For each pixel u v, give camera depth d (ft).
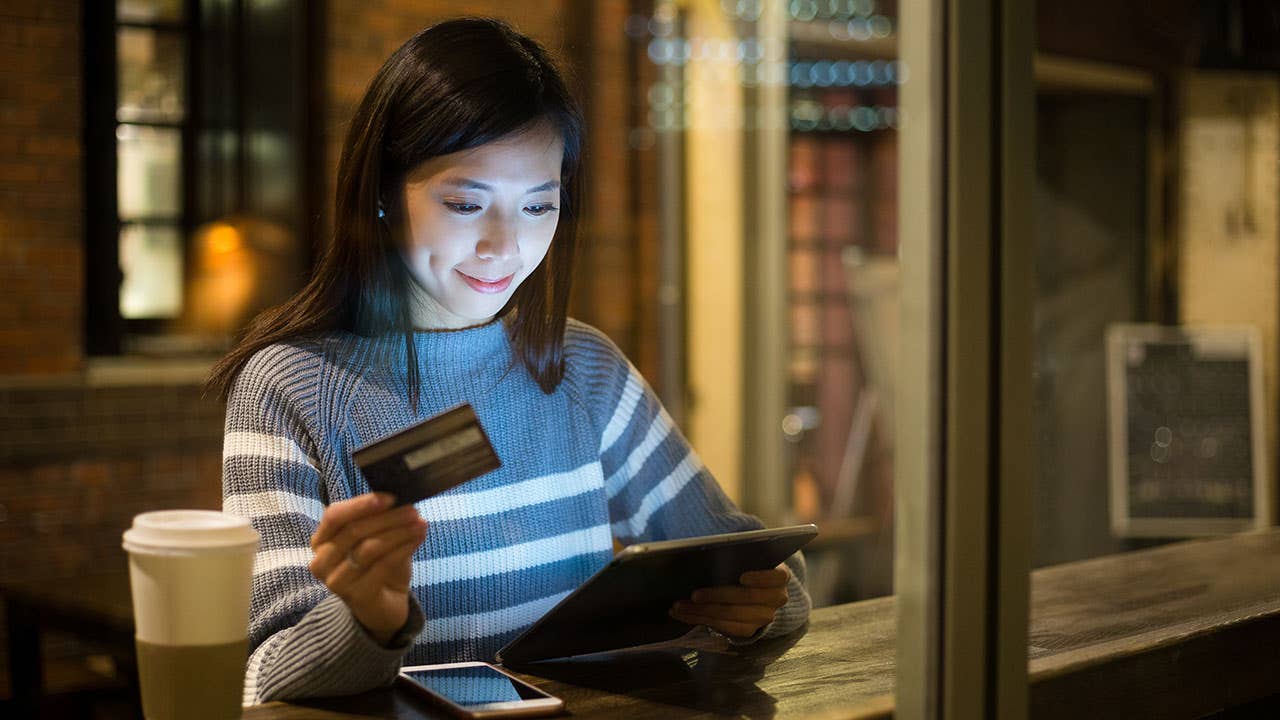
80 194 13.08
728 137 16.83
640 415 4.80
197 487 13.37
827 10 17.20
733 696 3.48
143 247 13.94
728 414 16.90
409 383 4.09
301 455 3.84
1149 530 16.61
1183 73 18.28
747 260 16.98
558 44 4.27
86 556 12.69
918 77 2.77
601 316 16.15
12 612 9.51
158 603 2.85
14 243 12.69
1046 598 4.71
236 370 4.08
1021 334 2.83
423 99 3.77
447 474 3.05
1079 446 18.47
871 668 3.83
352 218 3.99
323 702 3.23
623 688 3.57
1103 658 3.70
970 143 2.74
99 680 11.41
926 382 2.77
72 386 12.62
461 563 4.12
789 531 3.81
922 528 2.80
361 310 4.08
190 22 14.16
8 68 12.60
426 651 4.04
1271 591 4.85
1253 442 16.51
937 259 2.75
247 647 2.99
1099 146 18.80
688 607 4.00
